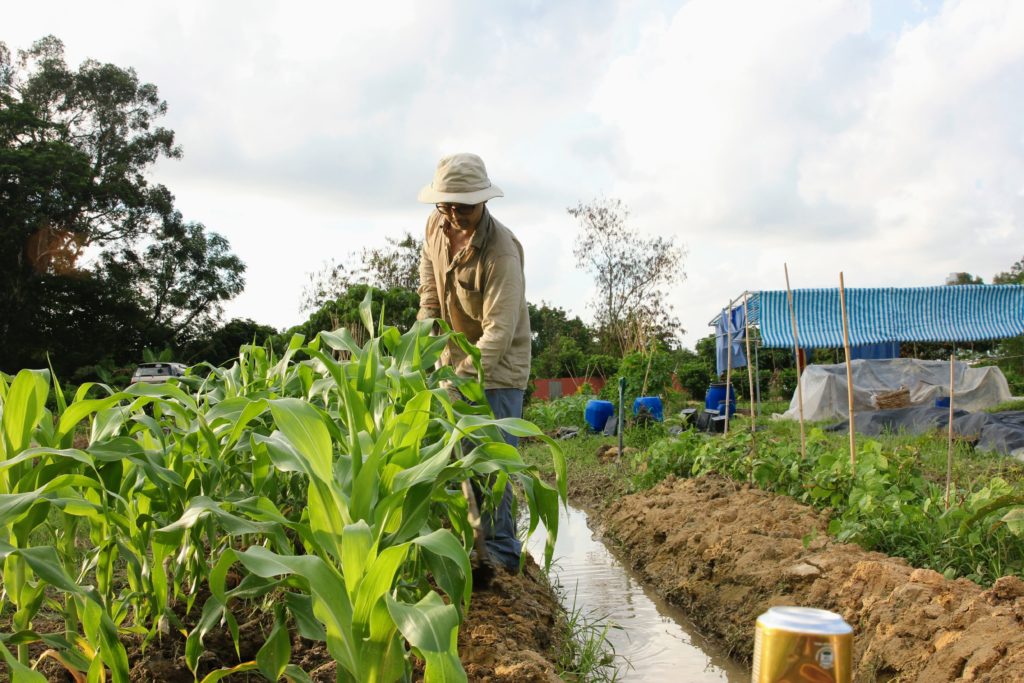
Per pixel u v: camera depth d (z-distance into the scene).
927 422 12.02
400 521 1.99
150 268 30.97
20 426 2.19
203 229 32.09
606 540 7.07
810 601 3.81
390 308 20.47
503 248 3.90
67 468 2.26
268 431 3.23
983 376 15.66
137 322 29.67
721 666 3.74
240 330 33.28
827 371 16.53
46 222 26.06
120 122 30.59
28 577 2.22
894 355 19.03
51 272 27.28
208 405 3.56
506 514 4.05
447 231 4.00
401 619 1.51
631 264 35.34
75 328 28.38
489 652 2.86
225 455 2.67
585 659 3.49
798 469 6.39
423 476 1.89
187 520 1.95
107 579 2.41
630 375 17.97
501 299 3.86
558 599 4.83
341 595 1.64
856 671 3.20
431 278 4.50
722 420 14.95
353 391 2.31
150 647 2.72
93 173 28.30
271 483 2.89
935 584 3.38
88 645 2.26
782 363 32.75
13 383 2.15
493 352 3.83
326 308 20.48
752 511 5.48
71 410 2.27
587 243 35.09
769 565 4.31
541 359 33.88
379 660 1.69
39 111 29.06
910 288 17.53
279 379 3.89
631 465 9.73
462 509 2.44
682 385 29.23
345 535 1.68
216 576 1.70
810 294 17.36
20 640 2.01
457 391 3.93
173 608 3.09
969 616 2.97
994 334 17.34
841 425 13.27
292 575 1.96
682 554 5.30
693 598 4.67
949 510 4.09
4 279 25.80
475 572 3.72
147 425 2.57
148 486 2.60
